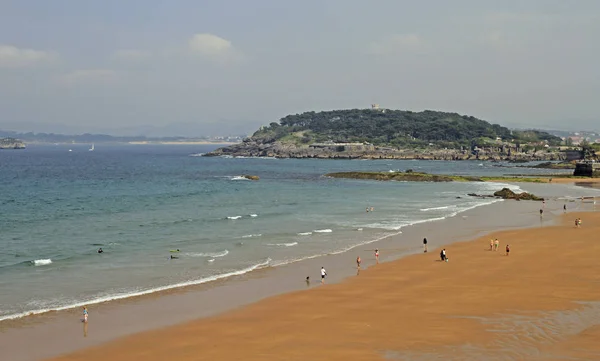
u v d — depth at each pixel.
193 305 34.78
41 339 28.84
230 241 56.62
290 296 36.78
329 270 44.28
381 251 51.81
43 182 138.50
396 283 40.06
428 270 44.00
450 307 33.81
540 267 44.25
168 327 30.72
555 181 141.00
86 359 26.39
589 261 46.16
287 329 30.33
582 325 29.78
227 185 133.25
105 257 48.91
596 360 24.94
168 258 48.47
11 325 30.86
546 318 31.06
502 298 35.44
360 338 28.73
